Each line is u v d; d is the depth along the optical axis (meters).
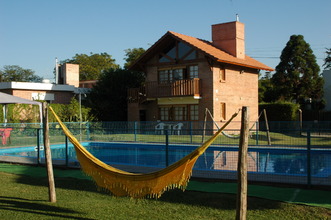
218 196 8.23
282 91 42.03
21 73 67.56
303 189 8.68
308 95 41.94
